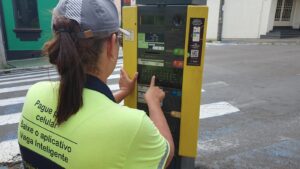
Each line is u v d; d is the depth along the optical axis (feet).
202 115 16.70
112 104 3.43
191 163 7.73
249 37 60.95
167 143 3.73
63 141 3.31
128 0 39.45
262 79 25.40
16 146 12.91
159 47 6.42
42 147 3.49
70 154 3.26
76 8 3.29
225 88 22.36
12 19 38.19
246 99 19.70
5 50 37.96
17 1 37.96
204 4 6.66
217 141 13.43
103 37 3.44
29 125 3.67
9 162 11.51
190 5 5.93
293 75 27.12
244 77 26.11
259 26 60.64
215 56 39.52
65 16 3.31
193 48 6.09
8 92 22.56
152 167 3.42
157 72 6.58
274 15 61.46
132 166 3.28
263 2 59.11
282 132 14.47
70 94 3.28
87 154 3.18
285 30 62.85
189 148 6.82
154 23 6.34
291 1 62.75
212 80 24.88
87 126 3.25
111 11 3.51
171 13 6.11
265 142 13.35
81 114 3.32
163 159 3.56
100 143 3.19
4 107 18.67
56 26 3.37
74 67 3.25
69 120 3.33
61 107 3.33
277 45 52.54
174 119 6.76
